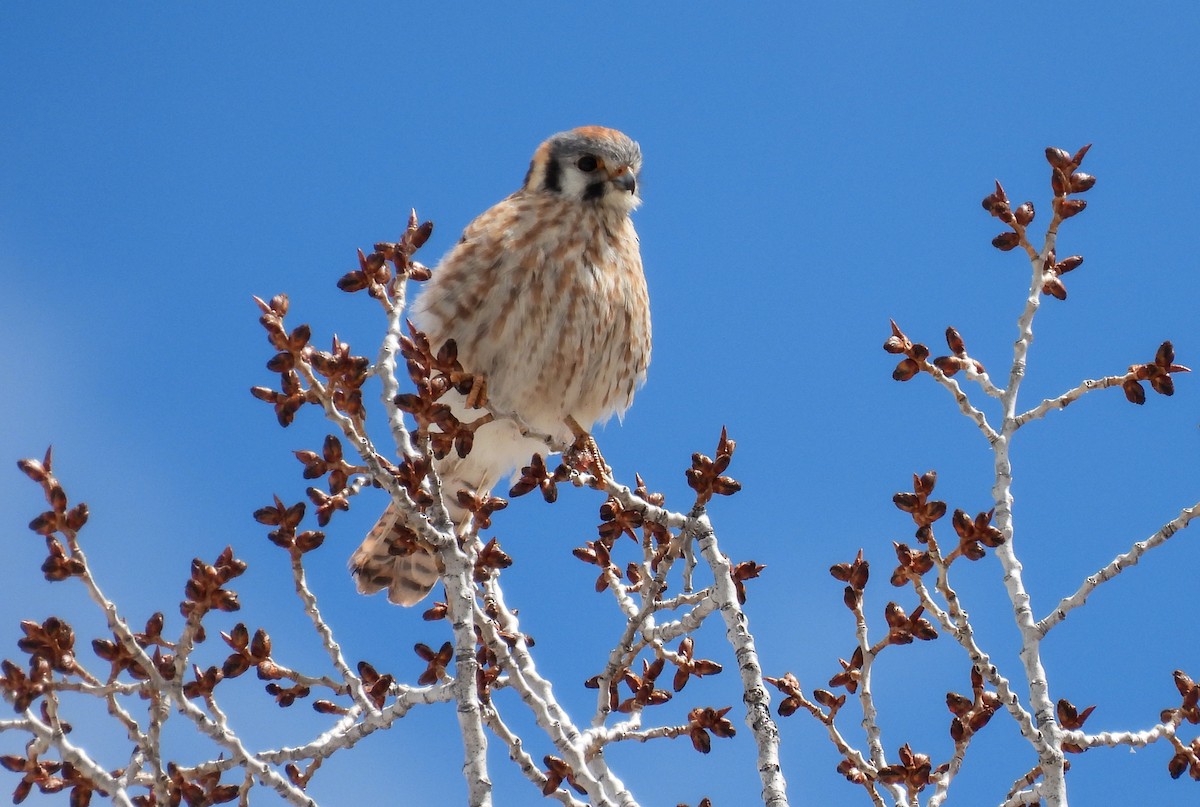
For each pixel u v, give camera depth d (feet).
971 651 26.35
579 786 26.71
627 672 29.25
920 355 28.30
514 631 30.48
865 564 28.07
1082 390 27.61
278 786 24.80
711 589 28.19
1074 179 28.73
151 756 24.06
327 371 25.64
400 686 28.84
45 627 24.29
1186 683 27.02
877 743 27.25
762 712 26.17
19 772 24.07
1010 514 26.96
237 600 24.43
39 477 24.20
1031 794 25.94
